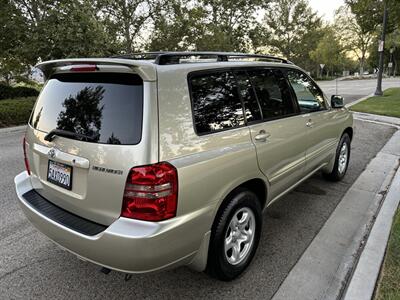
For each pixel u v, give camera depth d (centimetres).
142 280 273
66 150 230
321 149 406
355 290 248
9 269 288
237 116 262
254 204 278
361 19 1808
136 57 264
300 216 385
